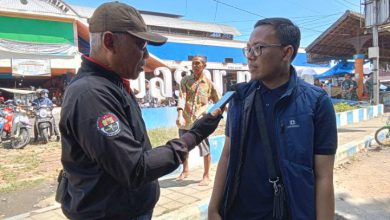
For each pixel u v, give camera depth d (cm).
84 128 162
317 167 185
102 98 167
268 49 184
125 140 165
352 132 1026
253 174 196
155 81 1191
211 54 2944
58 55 1902
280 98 185
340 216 407
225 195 207
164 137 955
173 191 505
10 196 524
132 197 182
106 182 175
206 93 511
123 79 188
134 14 181
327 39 2033
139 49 183
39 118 966
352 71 2161
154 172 172
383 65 2977
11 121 973
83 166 176
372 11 1491
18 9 1769
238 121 201
